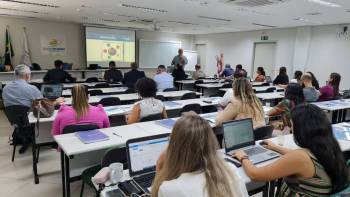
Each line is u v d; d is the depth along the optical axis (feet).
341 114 16.16
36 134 9.69
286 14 21.81
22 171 10.55
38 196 8.73
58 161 11.53
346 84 27.02
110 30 36.19
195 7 20.20
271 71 34.35
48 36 32.68
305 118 4.57
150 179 5.06
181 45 44.14
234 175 3.41
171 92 18.26
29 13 26.35
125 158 6.15
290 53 31.81
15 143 12.30
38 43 32.14
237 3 17.89
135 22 31.32
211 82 25.75
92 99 13.96
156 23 31.24
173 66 29.68
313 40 29.55
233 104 8.53
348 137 8.31
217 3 18.26
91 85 20.08
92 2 19.61
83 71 30.83
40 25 31.99
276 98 17.22
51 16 28.48
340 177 4.40
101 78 29.14
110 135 7.84
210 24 30.45
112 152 5.92
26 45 31.09
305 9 19.33
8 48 29.81
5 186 9.34
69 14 26.37
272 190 6.10
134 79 20.54
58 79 21.62
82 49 35.40
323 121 4.53
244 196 3.44
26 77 12.16
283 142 7.59
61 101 11.32
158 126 8.84
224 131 6.59
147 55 40.45
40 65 32.60
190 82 25.30
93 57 35.27
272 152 6.63
